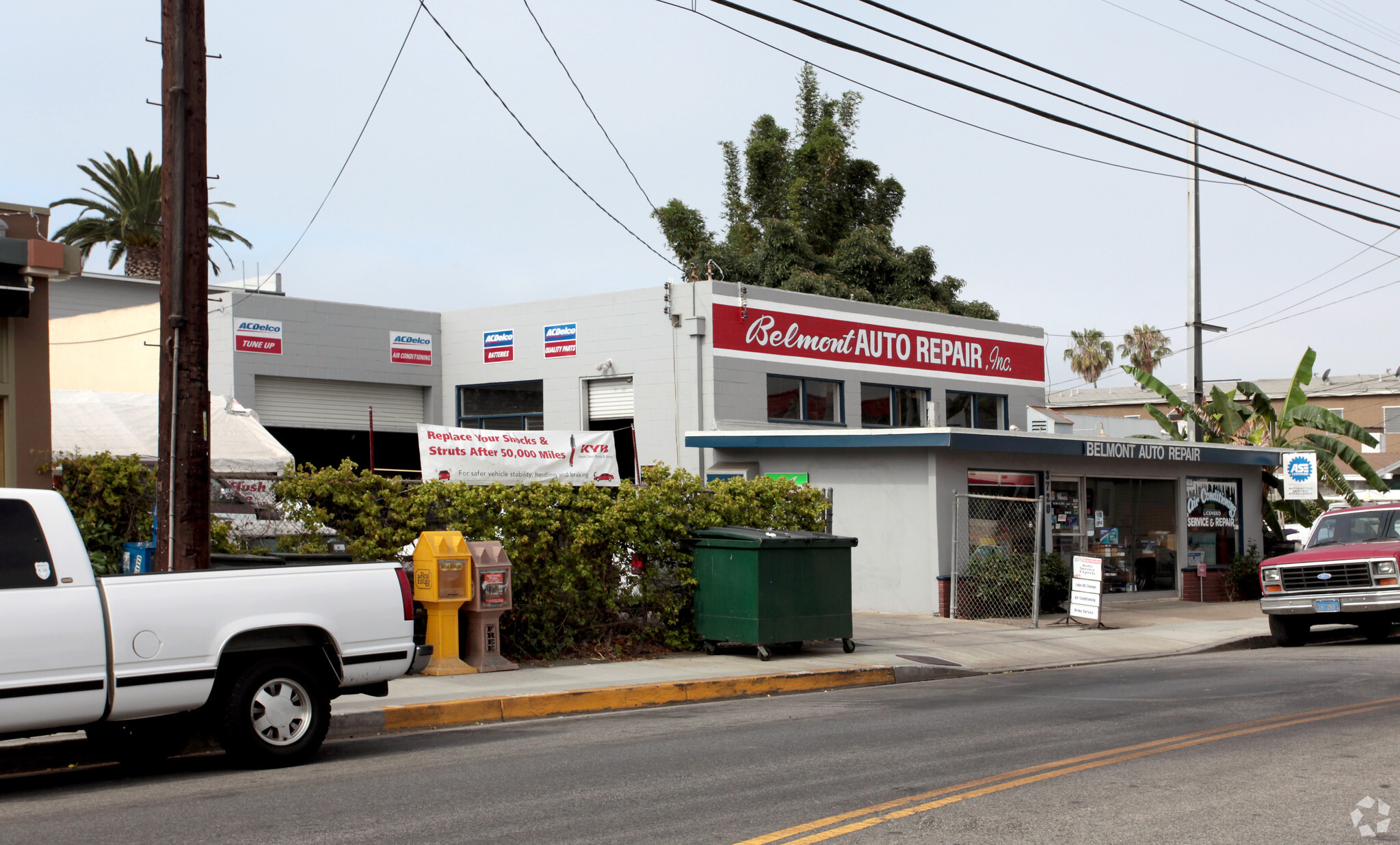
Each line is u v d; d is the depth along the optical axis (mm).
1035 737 9344
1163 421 27234
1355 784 7477
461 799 7223
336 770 8312
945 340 28938
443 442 17531
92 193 33969
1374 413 53688
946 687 13133
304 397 25188
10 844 6168
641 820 6625
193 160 10594
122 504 12594
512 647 13633
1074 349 74688
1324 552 17547
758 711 11258
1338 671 13711
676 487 14961
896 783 7570
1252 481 26469
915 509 20141
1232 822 6523
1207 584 24641
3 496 7539
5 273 12375
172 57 10586
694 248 40219
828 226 39969
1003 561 20109
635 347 24625
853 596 20812
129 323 24062
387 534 12828
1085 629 18672
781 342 25188
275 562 10781
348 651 8750
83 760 8953
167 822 6652
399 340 26578
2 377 12484
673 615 14812
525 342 26172
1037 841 6145
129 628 7766
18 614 7355
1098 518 23031
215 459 16359
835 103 43094
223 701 8305
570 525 13961
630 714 11266
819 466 21422
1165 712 10609
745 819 6641
